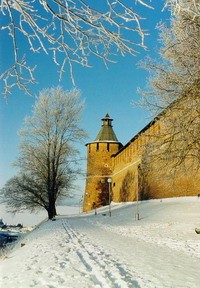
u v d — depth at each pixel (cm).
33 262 999
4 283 760
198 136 1672
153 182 4247
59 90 4275
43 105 4228
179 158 1777
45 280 752
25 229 5872
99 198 7006
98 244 1442
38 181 4284
